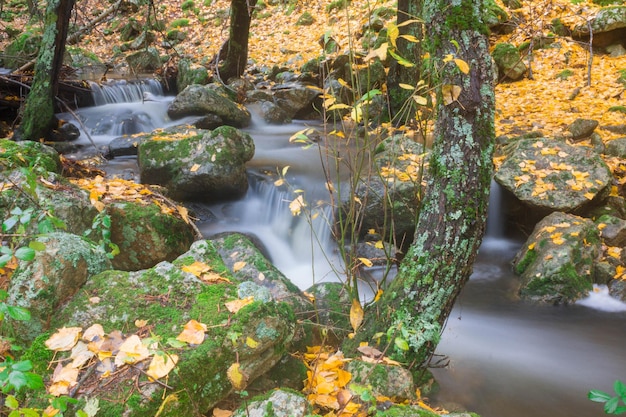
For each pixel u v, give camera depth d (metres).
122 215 3.99
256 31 14.15
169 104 9.42
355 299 3.33
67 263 2.62
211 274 2.87
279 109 9.60
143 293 2.63
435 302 2.98
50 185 3.77
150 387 2.17
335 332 3.36
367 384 2.64
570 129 7.12
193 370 2.25
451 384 3.46
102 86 10.01
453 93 2.73
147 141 5.98
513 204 5.84
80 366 2.26
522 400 3.34
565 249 4.82
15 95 8.08
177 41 14.40
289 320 2.67
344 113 9.23
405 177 5.39
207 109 8.59
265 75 11.43
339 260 5.27
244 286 2.70
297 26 13.87
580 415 3.23
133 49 14.10
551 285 4.68
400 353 2.93
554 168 5.68
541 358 3.84
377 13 11.70
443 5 2.85
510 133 7.46
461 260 2.96
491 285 5.06
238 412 2.25
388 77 8.35
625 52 9.95
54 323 2.51
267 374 2.68
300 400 2.26
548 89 9.21
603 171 5.61
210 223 5.57
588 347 4.00
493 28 10.94
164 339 2.38
